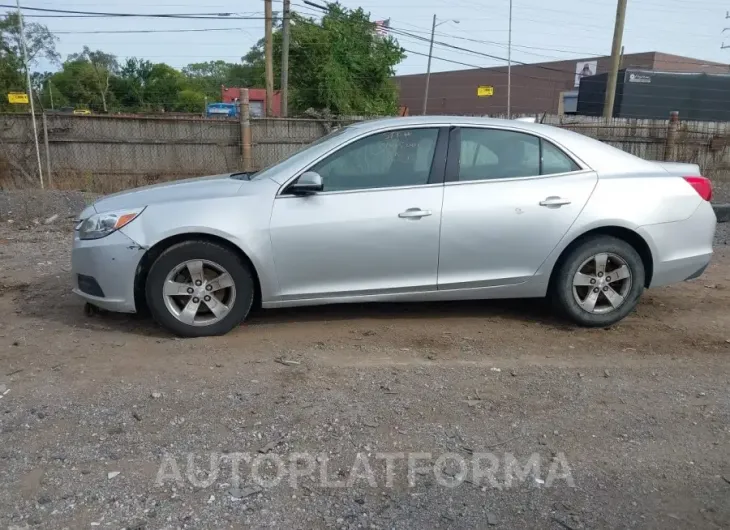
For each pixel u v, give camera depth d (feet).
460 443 10.97
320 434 11.12
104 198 16.98
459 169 16.11
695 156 55.16
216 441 10.85
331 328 16.55
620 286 16.85
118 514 8.98
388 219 15.55
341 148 15.88
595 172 16.65
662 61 179.32
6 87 101.55
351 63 101.81
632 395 12.96
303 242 15.38
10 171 45.85
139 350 14.80
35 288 19.97
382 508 9.25
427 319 17.46
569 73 188.14
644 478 10.14
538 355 15.03
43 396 12.41
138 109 216.95
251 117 49.83
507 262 16.25
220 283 15.49
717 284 21.89
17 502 9.18
